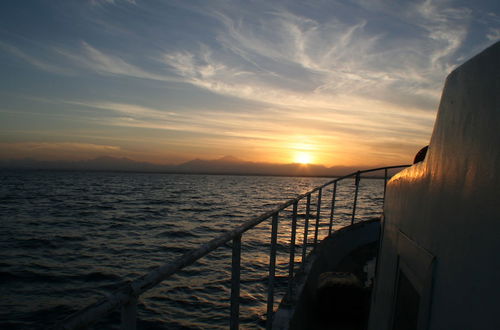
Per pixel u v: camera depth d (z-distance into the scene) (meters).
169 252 16.25
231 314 1.89
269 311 2.69
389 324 2.12
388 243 2.46
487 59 1.03
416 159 2.76
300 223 24.73
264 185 123.88
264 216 2.30
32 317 8.98
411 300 1.69
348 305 4.17
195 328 8.30
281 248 16.31
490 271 0.91
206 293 10.35
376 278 2.96
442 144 1.38
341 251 6.08
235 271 1.89
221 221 27.77
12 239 18.73
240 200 52.28
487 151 0.97
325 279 4.45
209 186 105.62
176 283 11.13
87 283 11.55
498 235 0.88
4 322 8.68
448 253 1.22
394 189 2.41
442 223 1.30
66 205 37.88
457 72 1.30
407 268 1.79
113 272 12.77
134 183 113.19
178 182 138.62
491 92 0.99
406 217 1.90
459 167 1.17
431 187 1.46
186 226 24.62
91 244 17.77
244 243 17.28
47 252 15.82
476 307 0.97
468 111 1.14
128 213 31.75
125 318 1.08
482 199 0.98
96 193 60.44
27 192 59.22
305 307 3.98
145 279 1.15
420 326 1.44
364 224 6.95
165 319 8.71
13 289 10.90
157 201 46.75
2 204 37.88
